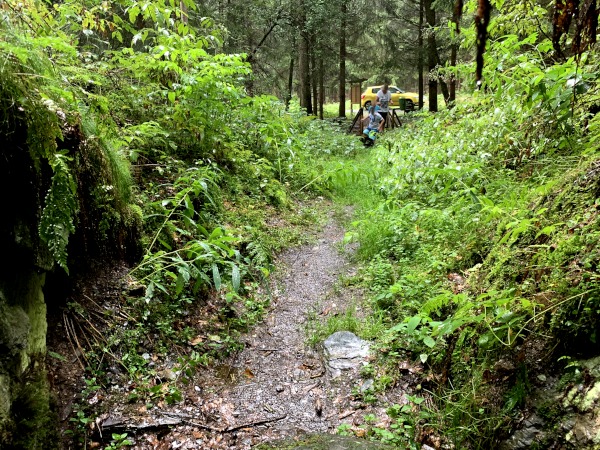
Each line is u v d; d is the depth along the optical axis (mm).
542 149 4012
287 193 6676
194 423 2650
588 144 2951
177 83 5781
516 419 2168
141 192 4219
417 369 2996
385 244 4766
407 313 3510
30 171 2156
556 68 3115
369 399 2832
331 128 13648
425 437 2479
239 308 3895
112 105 4723
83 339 2838
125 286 3309
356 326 3605
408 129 9406
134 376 2840
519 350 2359
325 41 18812
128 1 4711
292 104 12508
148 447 2438
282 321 3863
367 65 22672
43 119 2025
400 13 20281
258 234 4875
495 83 4191
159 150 5000
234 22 13930
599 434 1787
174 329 3342
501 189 4184
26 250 2156
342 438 2467
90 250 3176
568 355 2146
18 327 2039
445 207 4695
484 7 1138
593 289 2068
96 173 3100
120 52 5129
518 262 2834
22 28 2445
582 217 2607
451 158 5168
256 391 3010
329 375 3111
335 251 5242
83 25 4180
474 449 2291
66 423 2398
